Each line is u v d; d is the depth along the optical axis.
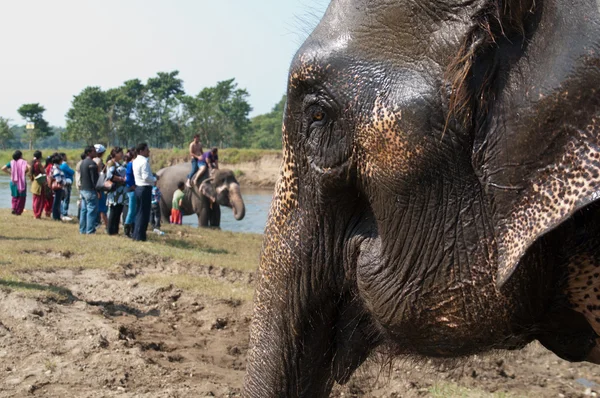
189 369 5.50
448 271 2.35
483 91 2.12
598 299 2.30
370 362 2.97
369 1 2.48
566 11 2.02
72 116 120.88
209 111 110.81
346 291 2.73
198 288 8.60
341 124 2.51
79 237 12.54
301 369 2.83
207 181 22.58
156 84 121.06
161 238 14.79
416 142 2.29
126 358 5.50
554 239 2.22
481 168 2.17
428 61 2.27
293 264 2.75
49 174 17.72
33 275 8.70
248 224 24.97
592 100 1.92
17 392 4.71
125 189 13.82
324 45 2.54
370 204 2.52
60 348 5.73
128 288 8.46
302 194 2.71
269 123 132.38
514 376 5.54
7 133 120.88
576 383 5.41
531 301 2.28
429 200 2.33
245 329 7.14
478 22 2.11
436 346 2.51
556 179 1.98
